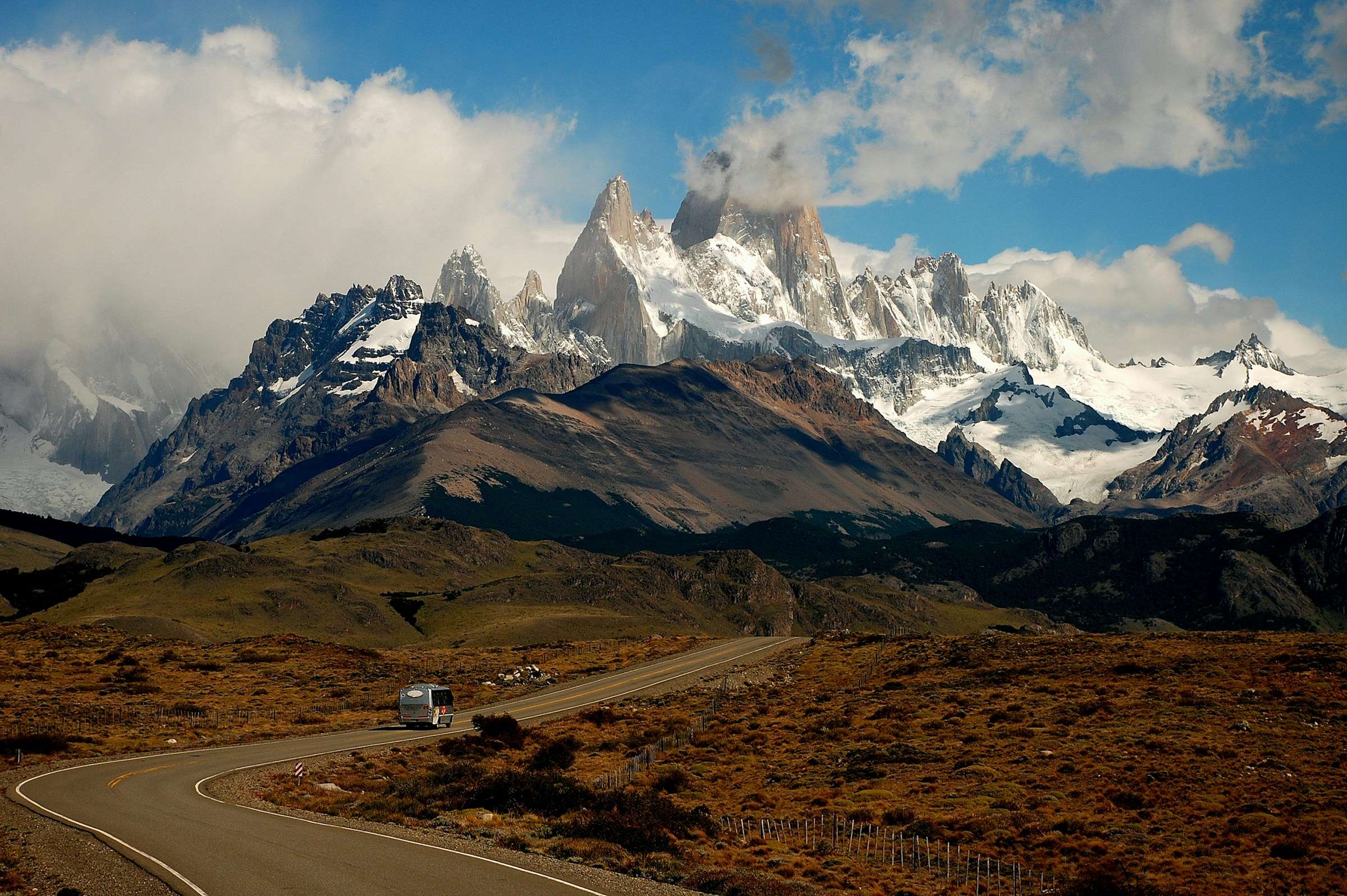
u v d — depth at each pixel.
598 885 74.06
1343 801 107.50
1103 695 167.75
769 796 125.44
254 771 126.25
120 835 84.75
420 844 86.50
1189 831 103.25
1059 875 93.12
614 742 164.75
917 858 99.19
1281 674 166.50
